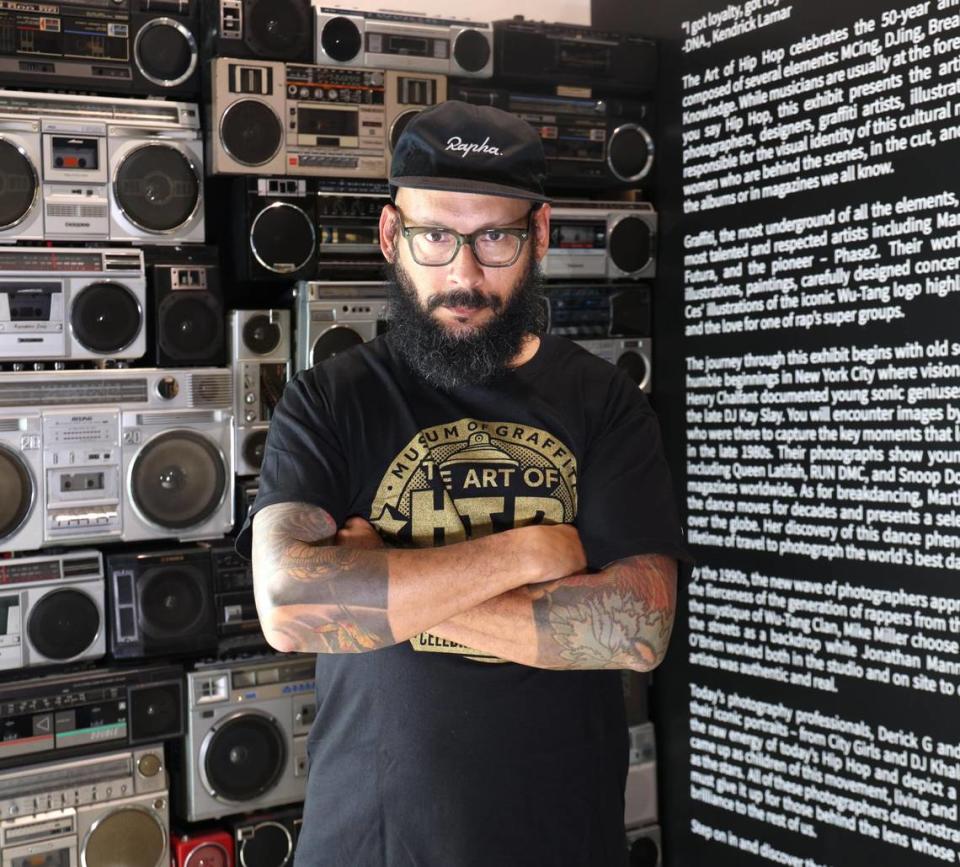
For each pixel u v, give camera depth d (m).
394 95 3.92
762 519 3.88
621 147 4.33
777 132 3.82
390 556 1.49
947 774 3.26
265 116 3.73
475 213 1.51
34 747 3.43
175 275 3.67
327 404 1.58
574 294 4.25
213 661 3.76
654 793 4.32
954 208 3.22
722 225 4.07
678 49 4.27
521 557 1.48
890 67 3.40
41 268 3.47
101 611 3.57
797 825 3.75
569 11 4.76
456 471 1.57
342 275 3.95
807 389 3.71
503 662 1.54
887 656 3.43
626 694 4.28
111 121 3.59
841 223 3.58
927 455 3.30
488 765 1.51
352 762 1.56
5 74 3.47
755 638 3.90
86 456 3.53
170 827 3.80
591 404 1.64
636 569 1.57
